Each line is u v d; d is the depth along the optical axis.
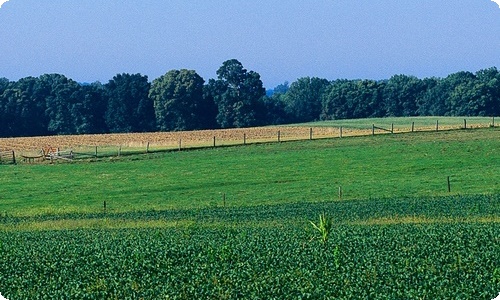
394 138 104.12
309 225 48.41
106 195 72.25
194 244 39.94
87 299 29.61
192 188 74.75
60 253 38.72
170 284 31.08
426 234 40.81
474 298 28.20
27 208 65.75
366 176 77.31
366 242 38.88
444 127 124.00
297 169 83.31
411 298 28.06
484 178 71.69
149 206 64.75
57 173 86.69
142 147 111.19
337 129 138.75
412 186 69.38
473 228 42.41
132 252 38.06
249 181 77.44
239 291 29.52
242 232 43.28
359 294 28.73
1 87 197.00
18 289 31.31
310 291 29.05
